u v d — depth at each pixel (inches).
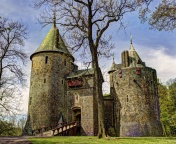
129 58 1503.4
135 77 1380.4
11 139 703.1
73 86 1460.4
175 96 2050.9
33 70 1514.5
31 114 1401.3
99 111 725.9
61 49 1549.0
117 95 1428.4
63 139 668.7
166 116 1983.3
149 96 1350.9
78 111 1435.8
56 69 1476.4
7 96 1031.6
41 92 1417.3
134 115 1312.7
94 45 789.9
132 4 823.7
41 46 1553.9
